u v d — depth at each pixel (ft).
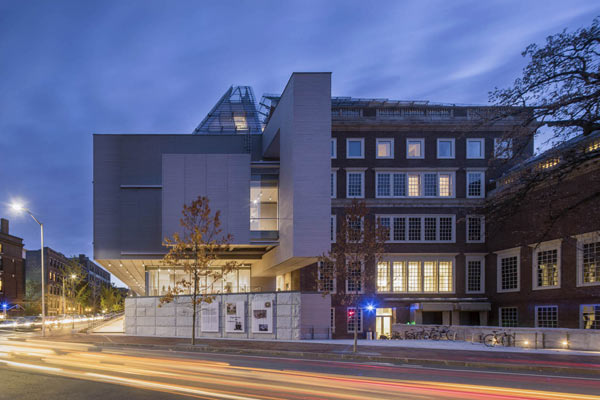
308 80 106.42
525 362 55.36
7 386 42.16
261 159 140.26
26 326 202.28
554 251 118.62
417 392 37.32
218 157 120.57
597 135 76.02
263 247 128.88
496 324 139.85
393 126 148.25
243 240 118.32
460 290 144.66
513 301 132.77
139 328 123.75
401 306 142.72
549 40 68.28
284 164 114.42
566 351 70.64
